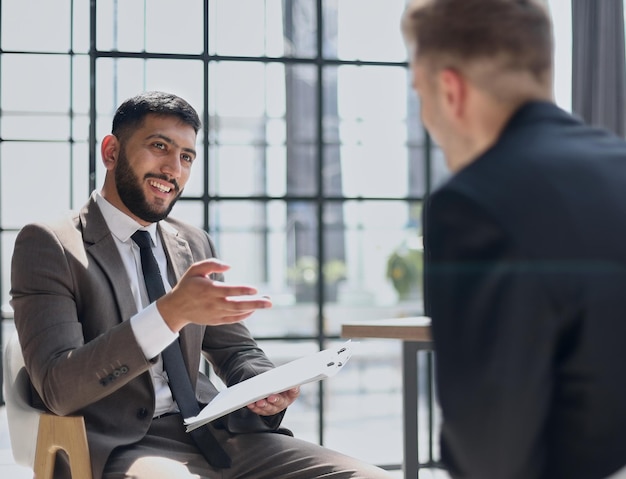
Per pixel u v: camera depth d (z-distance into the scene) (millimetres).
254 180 13062
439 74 878
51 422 1714
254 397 1674
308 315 12336
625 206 798
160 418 1916
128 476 1659
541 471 772
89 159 3348
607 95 3475
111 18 3387
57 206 9406
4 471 3521
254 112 11641
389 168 12289
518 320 750
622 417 766
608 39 3484
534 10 871
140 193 1961
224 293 1630
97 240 1919
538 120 861
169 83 3471
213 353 2170
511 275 757
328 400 8500
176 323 1665
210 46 3477
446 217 812
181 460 1824
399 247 13016
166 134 1971
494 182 803
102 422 1812
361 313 13523
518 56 857
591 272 758
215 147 6871
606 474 771
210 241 2240
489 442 770
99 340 1692
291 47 10266
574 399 773
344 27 6902
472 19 853
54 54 4008
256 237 14719
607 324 757
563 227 770
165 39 3438
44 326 1762
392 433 6066
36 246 1840
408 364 1694
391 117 12141
